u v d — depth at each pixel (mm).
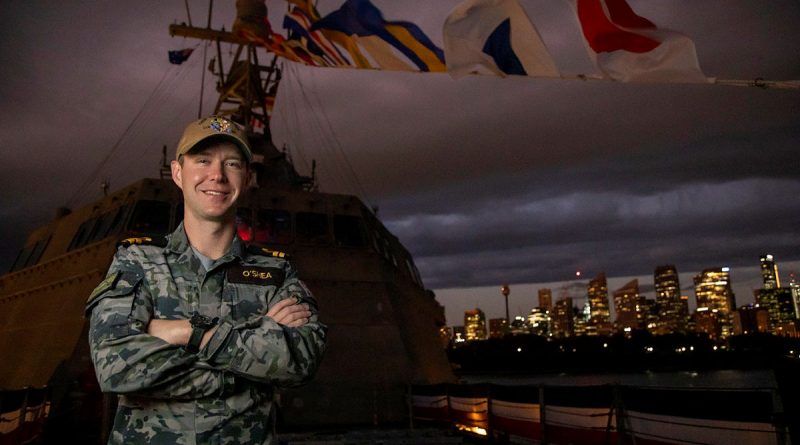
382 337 13492
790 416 4430
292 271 2828
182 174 2684
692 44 5590
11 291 15500
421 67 8031
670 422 5723
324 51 9102
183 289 2506
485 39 6195
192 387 2246
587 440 7109
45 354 11984
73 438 10508
